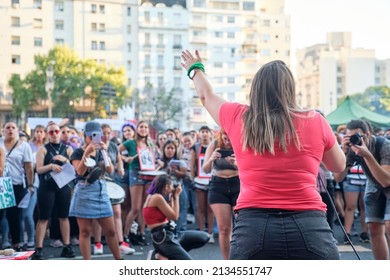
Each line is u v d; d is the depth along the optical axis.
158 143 12.81
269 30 78.81
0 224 8.63
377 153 5.16
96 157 6.51
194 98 79.06
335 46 102.12
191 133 14.74
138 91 72.88
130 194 9.36
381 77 99.94
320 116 3.09
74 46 79.62
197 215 10.41
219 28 80.62
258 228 2.94
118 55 80.62
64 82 65.69
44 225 7.89
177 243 6.23
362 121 5.37
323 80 101.44
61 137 8.90
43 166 7.84
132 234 9.26
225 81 80.12
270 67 3.10
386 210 5.18
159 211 6.24
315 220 2.94
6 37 78.00
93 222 8.12
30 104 65.75
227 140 6.32
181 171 9.66
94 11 80.19
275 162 2.96
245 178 3.04
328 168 3.26
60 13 79.62
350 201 9.19
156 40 81.25
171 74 81.31
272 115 2.98
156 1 80.69
